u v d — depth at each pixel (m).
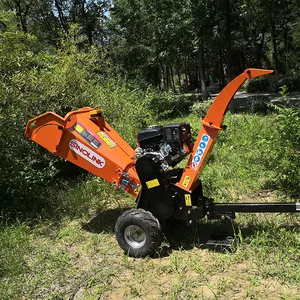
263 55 37.06
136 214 4.02
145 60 25.38
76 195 5.93
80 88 7.45
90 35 26.91
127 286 3.63
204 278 3.61
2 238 4.68
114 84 12.15
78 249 4.50
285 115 5.68
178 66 31.08
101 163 4.53
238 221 4.67
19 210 5.68
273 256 3.83
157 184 4.05
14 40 6.65
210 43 15.55
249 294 3.29
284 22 25.97
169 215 4.11
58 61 7.78
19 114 6.17
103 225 5.12
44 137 4.72
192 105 16.64
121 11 23.53
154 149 4.29
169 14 17.55
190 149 4.29
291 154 5.50
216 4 14.83
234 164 6.90
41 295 3.64
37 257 4.33
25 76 6.60
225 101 3.83
